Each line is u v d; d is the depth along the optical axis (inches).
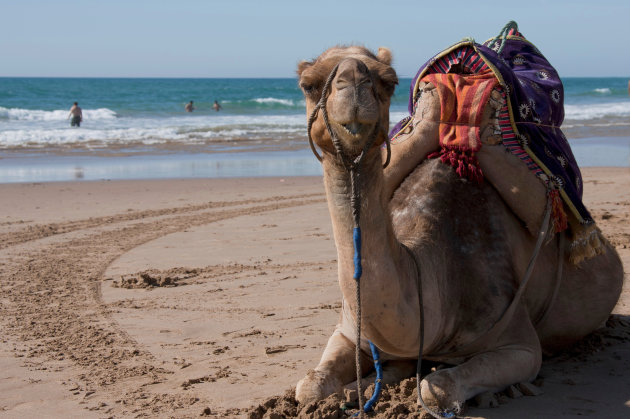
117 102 2390.5
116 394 197.3
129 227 476.1
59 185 680.4
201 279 330.6
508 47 236.4
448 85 198.5
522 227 197.9
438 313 169.3
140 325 262.8
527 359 180.9
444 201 187.3
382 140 138.6
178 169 809.5
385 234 147.4
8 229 476.4
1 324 266.7
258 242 413.1
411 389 178.9
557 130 216.1
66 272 352.2
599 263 216.7
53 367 220.7
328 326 255.3
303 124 1488.7
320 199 578.9
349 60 129.5
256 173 768.9
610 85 4943.4
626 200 507.5
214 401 189.5
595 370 202.5
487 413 169.6
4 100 2379.4
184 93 2955.2
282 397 178.1
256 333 249.8
